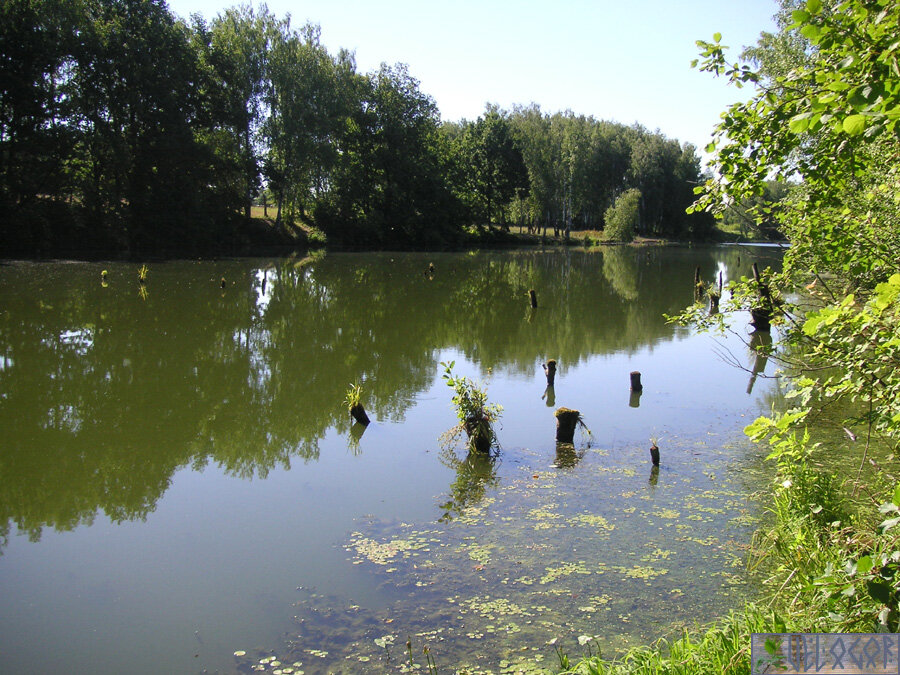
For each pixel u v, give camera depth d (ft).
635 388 39.78
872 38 11.05
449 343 55.88
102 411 36.01
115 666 15.56
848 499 20.52
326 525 22.91
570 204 236.63
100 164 125.49
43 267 99.86
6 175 112.27
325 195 187.52
